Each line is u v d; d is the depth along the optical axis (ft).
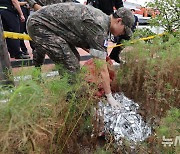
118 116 8.42
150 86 8.67
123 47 10.11
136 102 9.27
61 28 8.89
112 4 16.28
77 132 7.25
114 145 7.64
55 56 9.07
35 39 9.25
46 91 5.96
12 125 4.73
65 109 6.72
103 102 8.52
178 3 13.55
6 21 16.51
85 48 9.50
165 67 8.57
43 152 5.80
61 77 7.17
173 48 9.21
